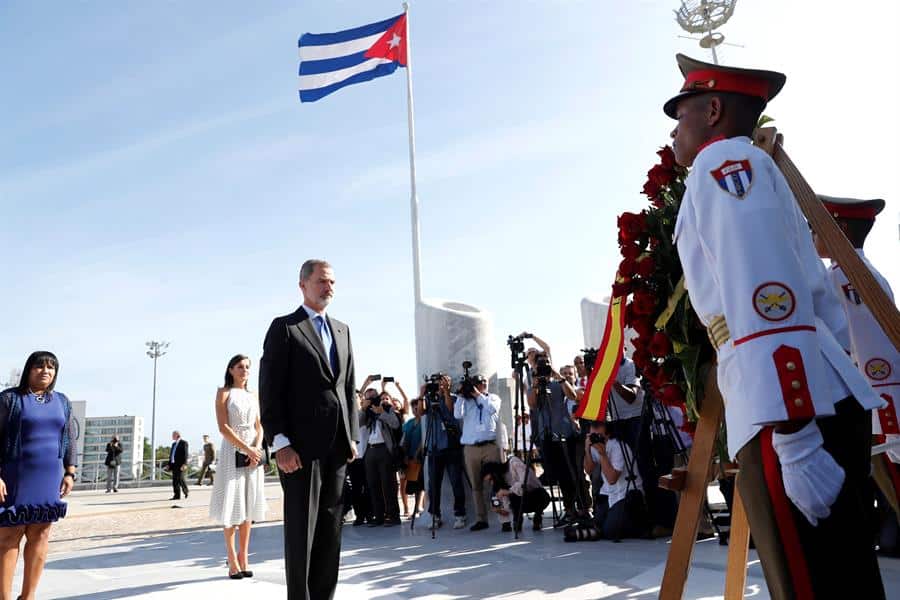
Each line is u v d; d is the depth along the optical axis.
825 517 1.47
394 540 8.39
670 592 2.11
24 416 4.90
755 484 1.57
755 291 1.51
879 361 3.09
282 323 4.27
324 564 4.13
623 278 2.52
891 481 2.99
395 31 12.92
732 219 1.58
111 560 7.59
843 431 1.56
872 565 1.50
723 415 2.11
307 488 4.07
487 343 10.46
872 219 3.39
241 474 6.06
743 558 2.36
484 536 8.30
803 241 1.76
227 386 6.22
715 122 1.89
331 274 4.48
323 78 13.30
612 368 2.76
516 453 9.15
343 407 4.30
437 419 9.50
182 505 17.89
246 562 6.15
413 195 11.80
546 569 5.57
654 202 2.57
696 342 2.30
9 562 4.84
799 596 1.49
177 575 6.27
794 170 1.93
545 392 8.35
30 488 4.85
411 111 12.19
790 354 1.47
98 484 34.22
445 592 4.87
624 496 7.16
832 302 1.77
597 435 7.49
